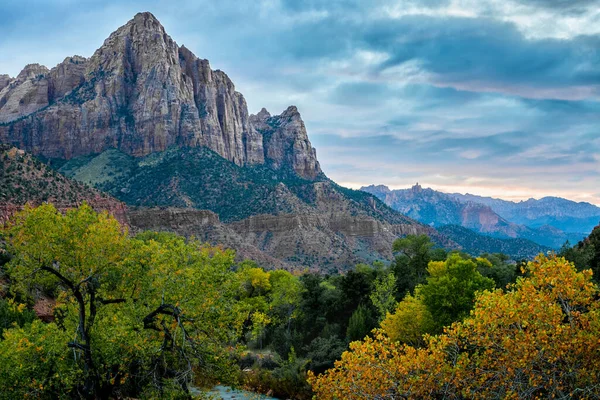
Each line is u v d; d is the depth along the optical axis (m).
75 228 22.66
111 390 20.84
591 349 15.89
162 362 21.41
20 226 22.22
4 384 18.64
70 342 19.45
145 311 22.06
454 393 18.72
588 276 17.44
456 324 19.52
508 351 16.78
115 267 23.03
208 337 21.67
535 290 17.55
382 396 18.88
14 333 21.14
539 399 16.34
